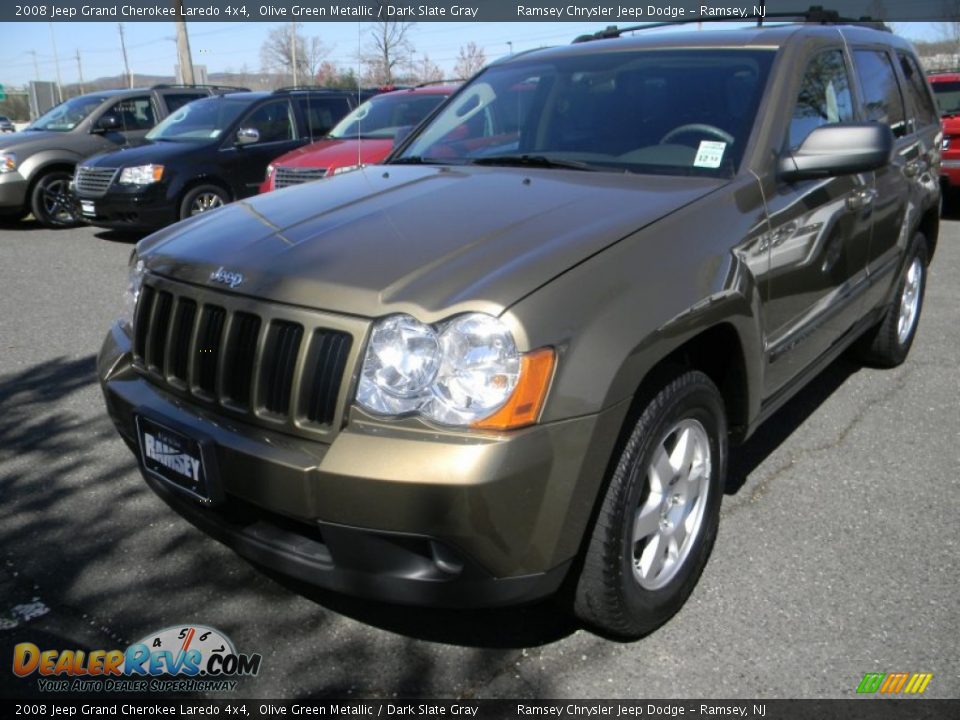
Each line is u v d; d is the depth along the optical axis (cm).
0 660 258
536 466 212
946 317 620
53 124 1171
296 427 227
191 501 263
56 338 588
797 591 290
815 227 334
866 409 450
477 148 371
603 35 445
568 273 229
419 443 211
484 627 274
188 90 1248
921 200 478
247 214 299
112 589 293
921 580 296
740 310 272
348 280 230
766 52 349
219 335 247
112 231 1094
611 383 224
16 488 364
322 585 234
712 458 281
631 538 248
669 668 255
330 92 1106
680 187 292
